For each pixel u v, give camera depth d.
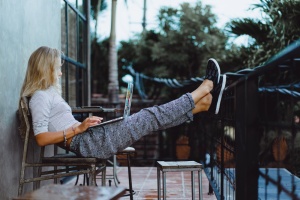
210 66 2.75
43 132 2.35
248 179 1.94
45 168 3.49
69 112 2.57
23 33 3.00
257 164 1.94
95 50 16.55
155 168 5.80
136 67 16.05
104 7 15.91
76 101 5.29
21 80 2.94
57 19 4.09
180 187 4.27
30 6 3.18
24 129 2.60
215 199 3.66
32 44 3.23
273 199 2.64
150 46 15.07
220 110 3.09
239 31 5.50
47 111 2.41
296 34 4.81
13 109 2.76
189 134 6.43
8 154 2.64
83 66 5.74
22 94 2.50
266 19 5.12
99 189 1.47
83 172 2.29
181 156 7.62
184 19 13.82
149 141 10.05
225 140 2.96
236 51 5.93
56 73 2.58
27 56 3.09
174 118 2.60
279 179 1.42
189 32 13.68
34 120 2.37
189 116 2.66
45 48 2.60
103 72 17.52
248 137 1.94
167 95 12.58
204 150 4.77
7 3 2.66
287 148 3.71
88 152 2.45
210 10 13.84
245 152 1.95
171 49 13.90
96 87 17.42
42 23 3.53
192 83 5.21
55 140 2.36
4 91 2.58
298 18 4.74
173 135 7.71
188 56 13.79
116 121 2.48
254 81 1.93
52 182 3.73
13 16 2.78
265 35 5.36
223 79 2.66
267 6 5.05
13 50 2.77
